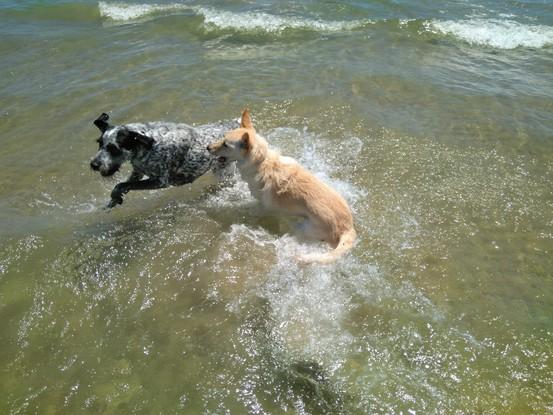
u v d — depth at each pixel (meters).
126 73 7.92
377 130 6.49
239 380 3.44
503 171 5.71
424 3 11.00
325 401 3.29
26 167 5.79
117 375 3.47
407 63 8.40
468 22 10.05
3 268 4.36
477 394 3.32
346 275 4.33
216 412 3.22
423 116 6.83
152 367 3.54
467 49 9.02
